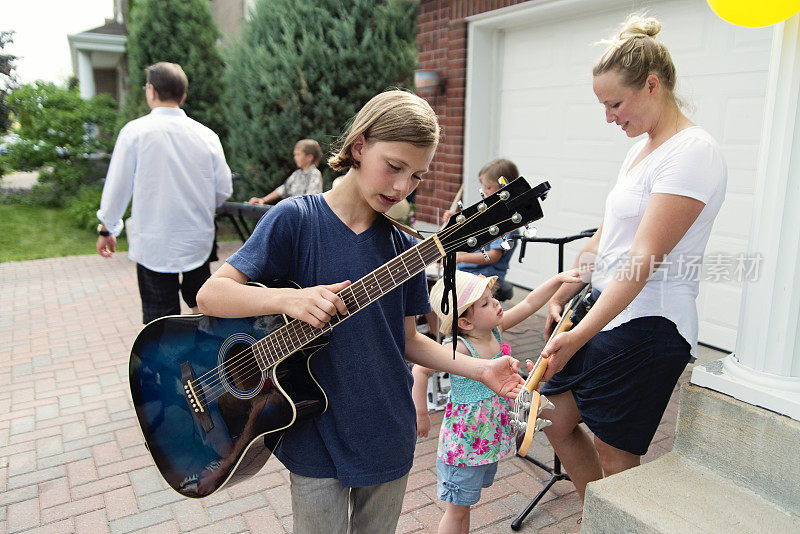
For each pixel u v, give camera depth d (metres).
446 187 6.50
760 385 1.80
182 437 1.77
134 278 6.86
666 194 1.71
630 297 1.74
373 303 1.54
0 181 13.40
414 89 7.86
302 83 7.52
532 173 5.73
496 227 1.41
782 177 1.74
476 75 5.93
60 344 4.78
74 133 11.87
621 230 1.92
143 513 2.65
